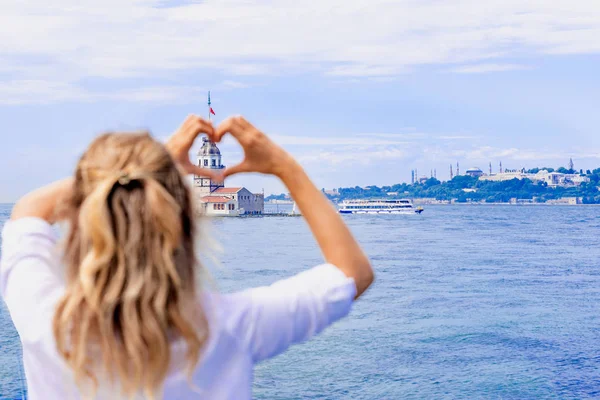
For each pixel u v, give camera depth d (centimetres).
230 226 15875
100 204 137
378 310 3588
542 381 2205
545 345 2745
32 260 158
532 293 4306
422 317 3388
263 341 153
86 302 138
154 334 135
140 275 136
